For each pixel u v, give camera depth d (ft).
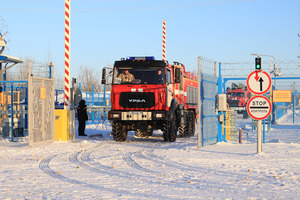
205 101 52.54
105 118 120.98
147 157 42.86
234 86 161.99
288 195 25.04
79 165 37.58
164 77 59.67
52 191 26.11
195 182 29.14
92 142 59.93
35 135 54.90
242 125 107.04
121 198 24.06
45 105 57.62
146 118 58.59
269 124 86.48
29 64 53.01
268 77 43.19
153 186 27.66
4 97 71.97
